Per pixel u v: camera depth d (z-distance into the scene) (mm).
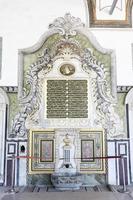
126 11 7969
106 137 7516
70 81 7730
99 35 7914
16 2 7930
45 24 7902
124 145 7504
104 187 7035
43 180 7285
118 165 7395
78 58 7824
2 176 7246
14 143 7422
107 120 7586
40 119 7543
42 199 5629
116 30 7926
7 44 7770
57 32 7902
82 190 6660
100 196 5906
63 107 7617
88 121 7570
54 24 7910
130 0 7969
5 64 7699
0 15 7863
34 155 7387
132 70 7781
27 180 7273
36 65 7750
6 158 7340
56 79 7719
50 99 7645
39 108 7594
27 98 7617
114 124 7578
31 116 7551
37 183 7266
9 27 7832
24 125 7504
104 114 7613
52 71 7754
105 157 7027
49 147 7441
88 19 7953
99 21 7949
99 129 7539
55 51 7824
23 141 7430
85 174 7352
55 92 7676
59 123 7539
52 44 7855
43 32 7867
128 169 7391
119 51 7855
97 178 7348
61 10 7977
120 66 7797
